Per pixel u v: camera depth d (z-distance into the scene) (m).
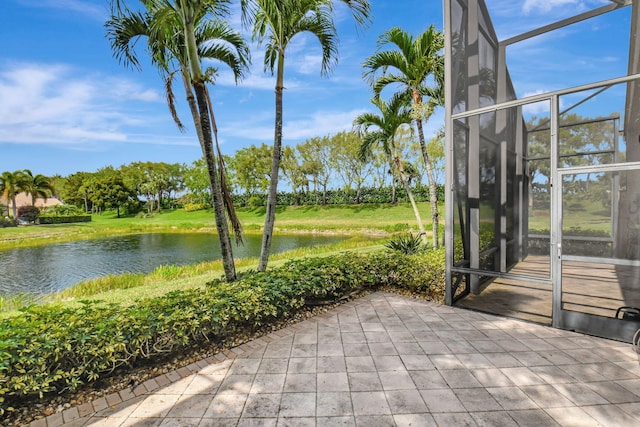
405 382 2.35
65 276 10.20
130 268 11.37
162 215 44.41
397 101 7.58
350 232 21.58
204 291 3.39
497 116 5.16
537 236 6.90
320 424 1.90
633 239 4.48
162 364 2.64
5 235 24.11
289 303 3.60
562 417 1.93
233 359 2.75
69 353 2.19
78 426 1.91
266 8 4.20
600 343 3.00
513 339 3.11
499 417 1.94
